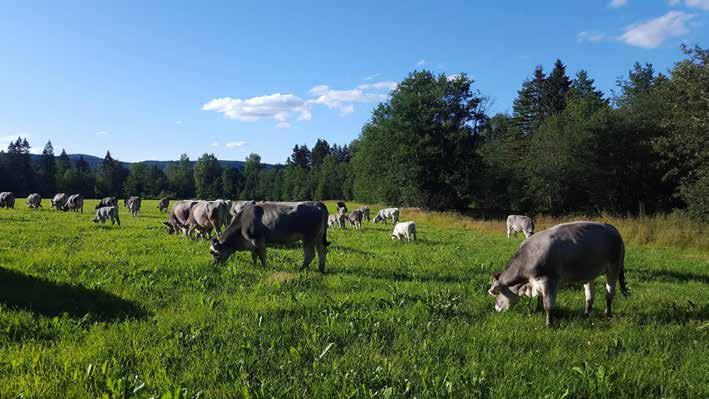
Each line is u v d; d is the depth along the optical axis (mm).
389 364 4949
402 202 56000
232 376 4691
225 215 18859
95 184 126688
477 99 50906
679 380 4777
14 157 110062
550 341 6031
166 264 11211
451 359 5246
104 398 4043
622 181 41312
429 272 11375
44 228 20891
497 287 7754
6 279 8766
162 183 140500
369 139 54812
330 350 5461
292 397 4285
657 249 18906
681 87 23672
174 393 4062
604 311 7977
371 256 14289
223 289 8875
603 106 46219
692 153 25531
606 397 4402
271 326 6262
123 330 6059
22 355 5039
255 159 161875
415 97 48906
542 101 75812
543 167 43312
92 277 9484
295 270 11156
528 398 4316
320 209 11516
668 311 7805
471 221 35656
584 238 7285
